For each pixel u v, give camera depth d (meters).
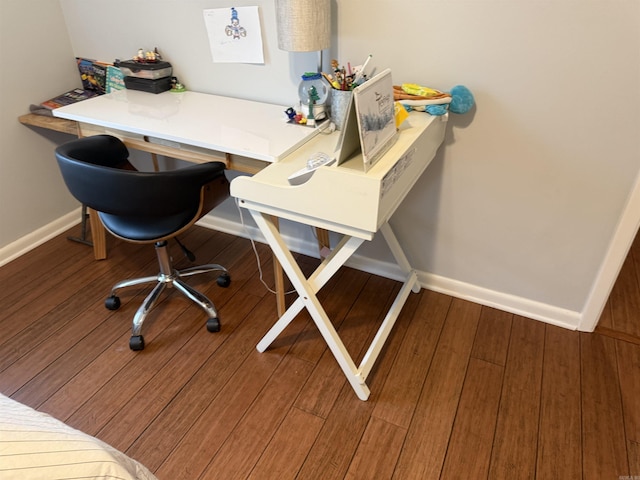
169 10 1.96
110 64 2.27
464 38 1.51
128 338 1.85
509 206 1.75
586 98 1.45
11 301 2.04
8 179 2.23
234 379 1.68
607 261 1.67
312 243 2.29
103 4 2.10
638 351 1.77
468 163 1.73
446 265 2.02
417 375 1.69
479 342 1.82
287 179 1.36
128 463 0.94
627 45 1.33
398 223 2.01
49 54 2.24
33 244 2.40
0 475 0.74
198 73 2.06
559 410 1.55
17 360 1.75
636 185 1.50
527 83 1.50
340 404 1.58
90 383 1.66
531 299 1.92
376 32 1.62
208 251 2.38
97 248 2.27
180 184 1.51
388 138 1.27
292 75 1.87
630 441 1.45
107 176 1.45
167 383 1.66
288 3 1.48
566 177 1.60
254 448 1.45
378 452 1.44
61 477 0.78
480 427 1.50
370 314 1.96
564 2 1.34
